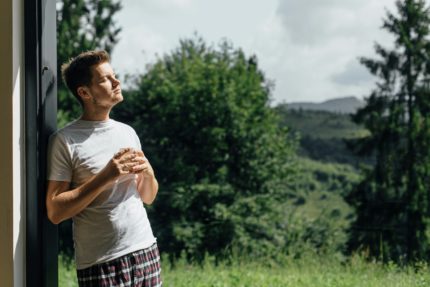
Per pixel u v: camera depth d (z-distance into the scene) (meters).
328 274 6.51
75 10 14.91
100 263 2.29
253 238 14.16
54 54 2.51
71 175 2.33
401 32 15.49
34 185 2.40
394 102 15.50
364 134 16.06
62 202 2.23
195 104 14.54
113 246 2.29
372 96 15.75
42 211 2.42
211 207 13.91
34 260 2.42
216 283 6.68
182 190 13.76
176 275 7.43
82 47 14.68
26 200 2.42
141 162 2.26
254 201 14.46
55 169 2.31
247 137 14.79
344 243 14.76
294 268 7.83
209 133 14.26
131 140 2.42
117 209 2.30
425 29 15.40
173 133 14.37
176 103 14.47
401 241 14.49
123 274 2.29
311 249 13.48
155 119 14.46
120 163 2.21
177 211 13.77
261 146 15.00
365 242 14.64
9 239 2.36
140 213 2.37
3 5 2.34
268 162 15.09
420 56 15.37
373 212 15.07
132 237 2.32
